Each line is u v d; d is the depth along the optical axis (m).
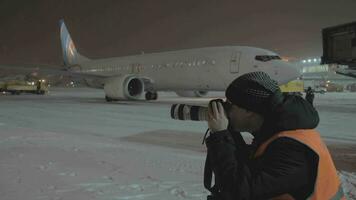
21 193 4.88
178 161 6.99
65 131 11.95
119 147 8.56
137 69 28.12
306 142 1.53
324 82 56.16
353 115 16.70
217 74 22.75
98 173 5.97
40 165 6.50
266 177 1.54
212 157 1.69
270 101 1.62
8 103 25.64
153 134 11.34
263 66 21.25
